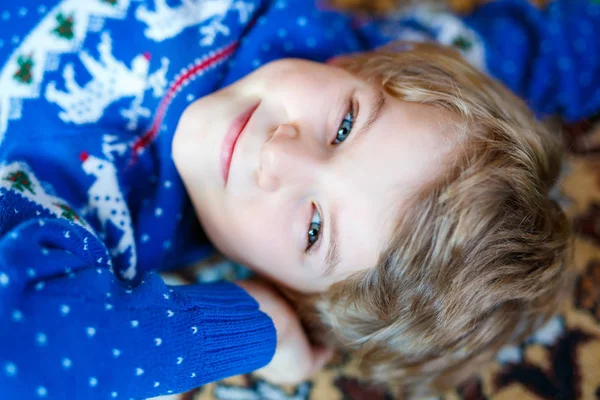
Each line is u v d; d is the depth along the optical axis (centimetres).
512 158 43
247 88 45
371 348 45
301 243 43
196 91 46
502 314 44
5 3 45
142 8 46
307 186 42
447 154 42
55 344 37
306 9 51
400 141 42
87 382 38
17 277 37
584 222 54
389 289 42
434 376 47
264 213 43
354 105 44
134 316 39
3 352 36
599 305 52
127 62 45
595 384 50
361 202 41
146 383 39
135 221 46
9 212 40
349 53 52
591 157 56
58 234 39
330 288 44
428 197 41
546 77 55
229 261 51
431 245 41
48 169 44
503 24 56
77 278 39
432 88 45
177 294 41
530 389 50
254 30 49
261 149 42
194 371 41
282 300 46
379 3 59
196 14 47
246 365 43
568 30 55
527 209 42
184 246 49
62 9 45
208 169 43
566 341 51
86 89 45
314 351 48
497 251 42
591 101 56
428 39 55
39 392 37
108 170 45
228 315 42
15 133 45
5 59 45
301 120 43
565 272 46
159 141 46
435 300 42
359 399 49
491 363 50
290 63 45
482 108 45
